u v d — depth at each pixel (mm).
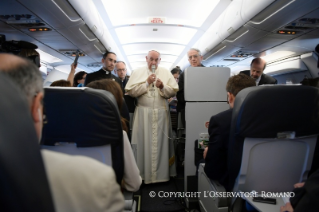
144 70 2939
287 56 5473
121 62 4531
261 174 1240
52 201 292
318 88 1088
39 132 463
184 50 7422
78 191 419
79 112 916
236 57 5867
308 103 1075
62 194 415
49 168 434
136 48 7336
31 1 2721
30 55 2102
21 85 402
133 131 2900
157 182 2838
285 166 1245
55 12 3086
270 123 1067
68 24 3555
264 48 4797
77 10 3318
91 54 5672
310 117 1089
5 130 258
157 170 2832
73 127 932
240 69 7930
